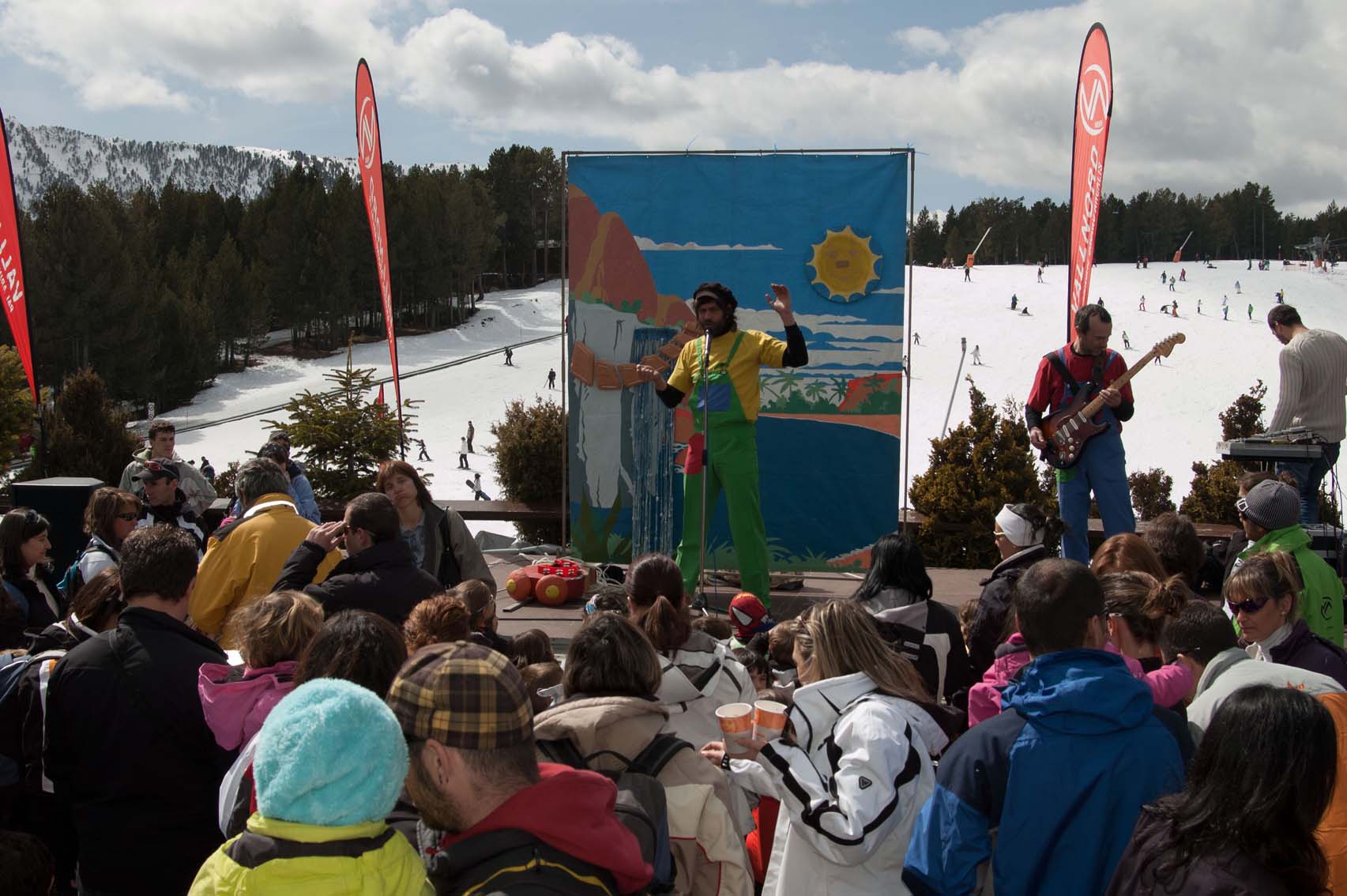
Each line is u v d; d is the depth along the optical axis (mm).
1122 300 99062
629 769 2768
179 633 3457
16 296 11117
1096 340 7199
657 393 7875
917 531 11781
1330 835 2764
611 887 2031
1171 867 2109
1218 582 7738
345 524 4578
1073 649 2701
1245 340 75562
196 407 73562
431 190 107625
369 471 11461
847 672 3223
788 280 8406
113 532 6117
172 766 3303
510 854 1944
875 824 2842
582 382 8617
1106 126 8172
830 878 3057
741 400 7488
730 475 7516
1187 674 3303
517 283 144125
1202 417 52406
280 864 1900
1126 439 48656
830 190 8320
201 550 7672
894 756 2938
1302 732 2051
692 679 3709
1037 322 83125
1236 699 2141
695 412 7672
